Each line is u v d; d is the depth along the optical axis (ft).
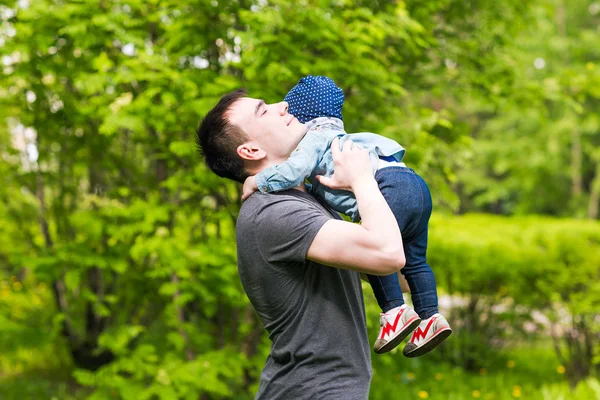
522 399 20.52
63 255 15.78
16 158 19.48
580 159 55.01
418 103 20.07
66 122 17.29
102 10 15.37
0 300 20.21
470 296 24.14
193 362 15.52
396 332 6.91
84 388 21.63
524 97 19.67
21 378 22.89
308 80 7.59
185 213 17.06
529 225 24.63
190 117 14.62
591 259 20.35
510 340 25.52
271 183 6.62
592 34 50.62
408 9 17.43
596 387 19.74
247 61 14.16
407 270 7.34
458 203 18.11
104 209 16.11
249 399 17.42
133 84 16.37
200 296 16.71
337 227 6.21
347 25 15.40
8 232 20.11
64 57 16.78
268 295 6.68
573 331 21.95
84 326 20.42
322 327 6.60
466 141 19.01
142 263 17.87
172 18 15.72
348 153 6.60
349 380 6.63
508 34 21.17
